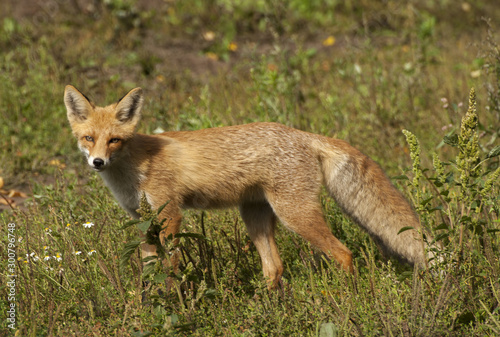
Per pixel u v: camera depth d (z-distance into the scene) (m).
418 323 7.16
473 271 7.75
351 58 21.06
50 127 16.28
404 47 24.30
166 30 26.11
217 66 23.34
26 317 7.62
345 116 15.65
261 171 9.57
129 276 8.82
